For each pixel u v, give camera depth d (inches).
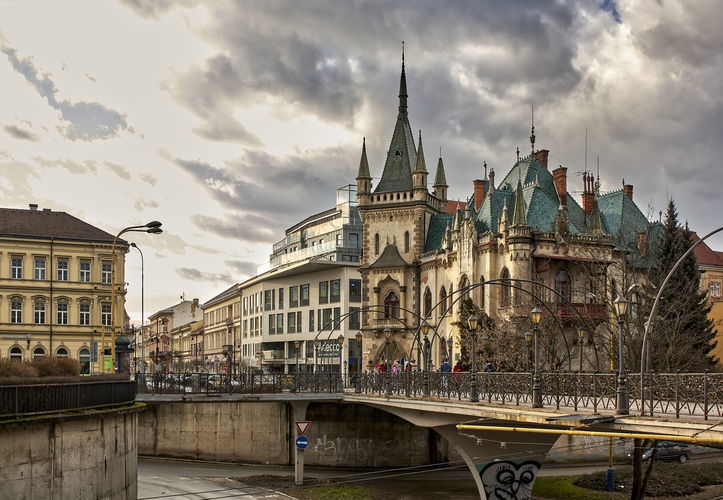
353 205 3668.8
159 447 2273.6
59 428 1019.9
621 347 909.2
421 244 2849.4
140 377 1812.3
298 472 1828.2
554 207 2447.1
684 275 2134.6
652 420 814.5
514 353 1923.0
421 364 2714.1
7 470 920.9
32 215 3275.1
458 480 1931.6
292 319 3752.5
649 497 1533.0
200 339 5615.2
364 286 2908.5
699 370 1959.9
